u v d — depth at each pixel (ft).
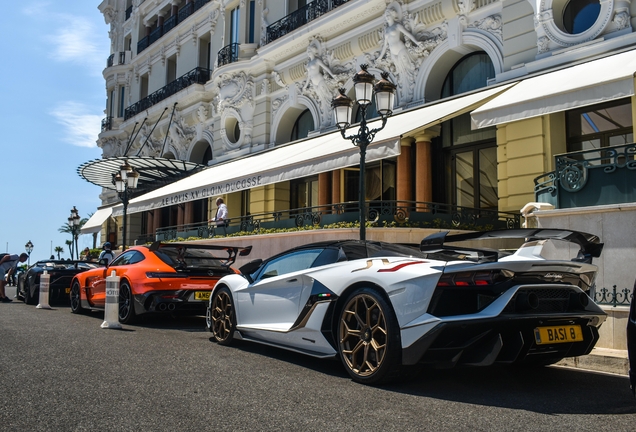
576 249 21.30
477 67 42.88
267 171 40.01
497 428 9.94
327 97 53.31
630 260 19.94
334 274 15.25
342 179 50.47
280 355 17.90
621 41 31.50
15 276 84.99
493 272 12.31
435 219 35.53
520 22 37.70
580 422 10.46
